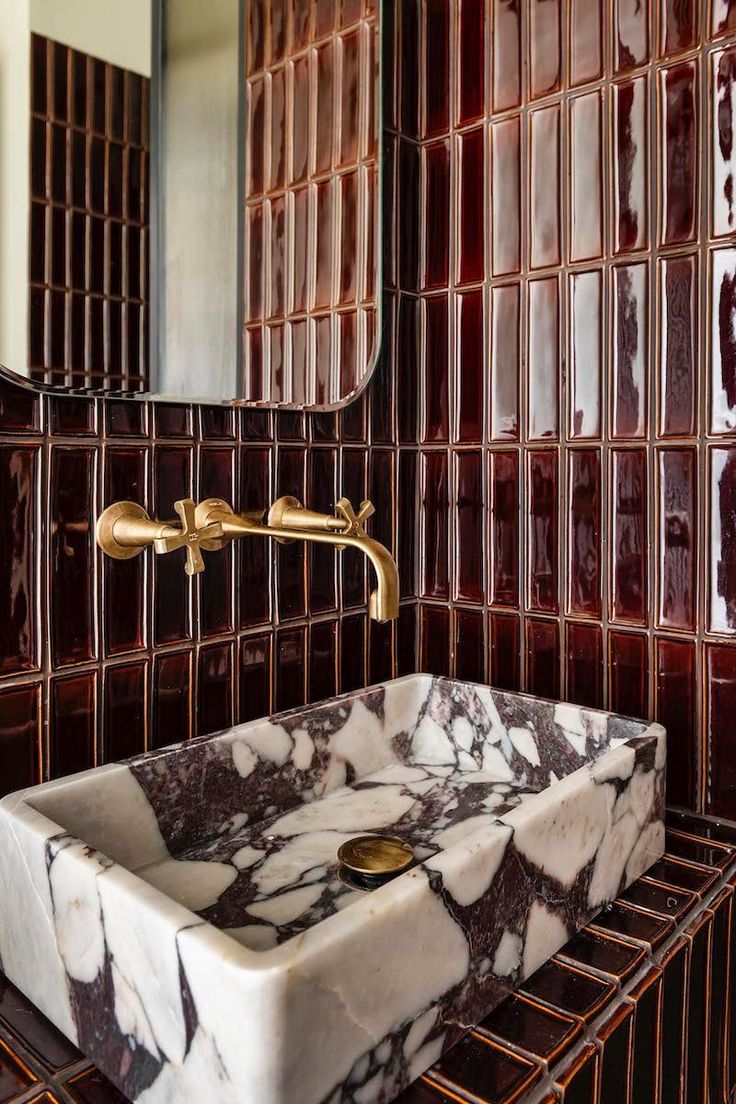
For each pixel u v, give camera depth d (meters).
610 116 0.95
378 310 1.08
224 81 0.90
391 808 0.90
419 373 1.16
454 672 1.15
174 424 0.86
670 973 0.68
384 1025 0.51
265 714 0.97
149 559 0.84
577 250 0.99
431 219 1.14
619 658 0.98
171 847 0.78
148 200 0.83
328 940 0.47
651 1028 0.66
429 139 1.13
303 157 0.98
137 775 0.75
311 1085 0.47
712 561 0.90
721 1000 0.78
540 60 1.01
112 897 0.54
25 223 0.73
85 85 0.78
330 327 1.02
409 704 1.05
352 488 1.07
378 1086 0.51
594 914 0.72
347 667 1.08
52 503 0.76
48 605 0.76
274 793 0.88
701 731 0.92
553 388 1.02
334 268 1.02
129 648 0.83
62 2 0.76
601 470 0.98
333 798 0.93
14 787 0.75
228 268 0.91
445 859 0.56
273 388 0.96
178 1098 0.50
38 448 0.75
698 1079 0.75
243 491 0.93
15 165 0.73
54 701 0.77
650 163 0.92
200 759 0.80
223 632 0.91
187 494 0.87
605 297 0.97
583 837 0.70
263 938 0.65
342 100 1.02
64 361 0.76
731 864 0.82
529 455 1.05
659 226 0.92
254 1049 0.44
